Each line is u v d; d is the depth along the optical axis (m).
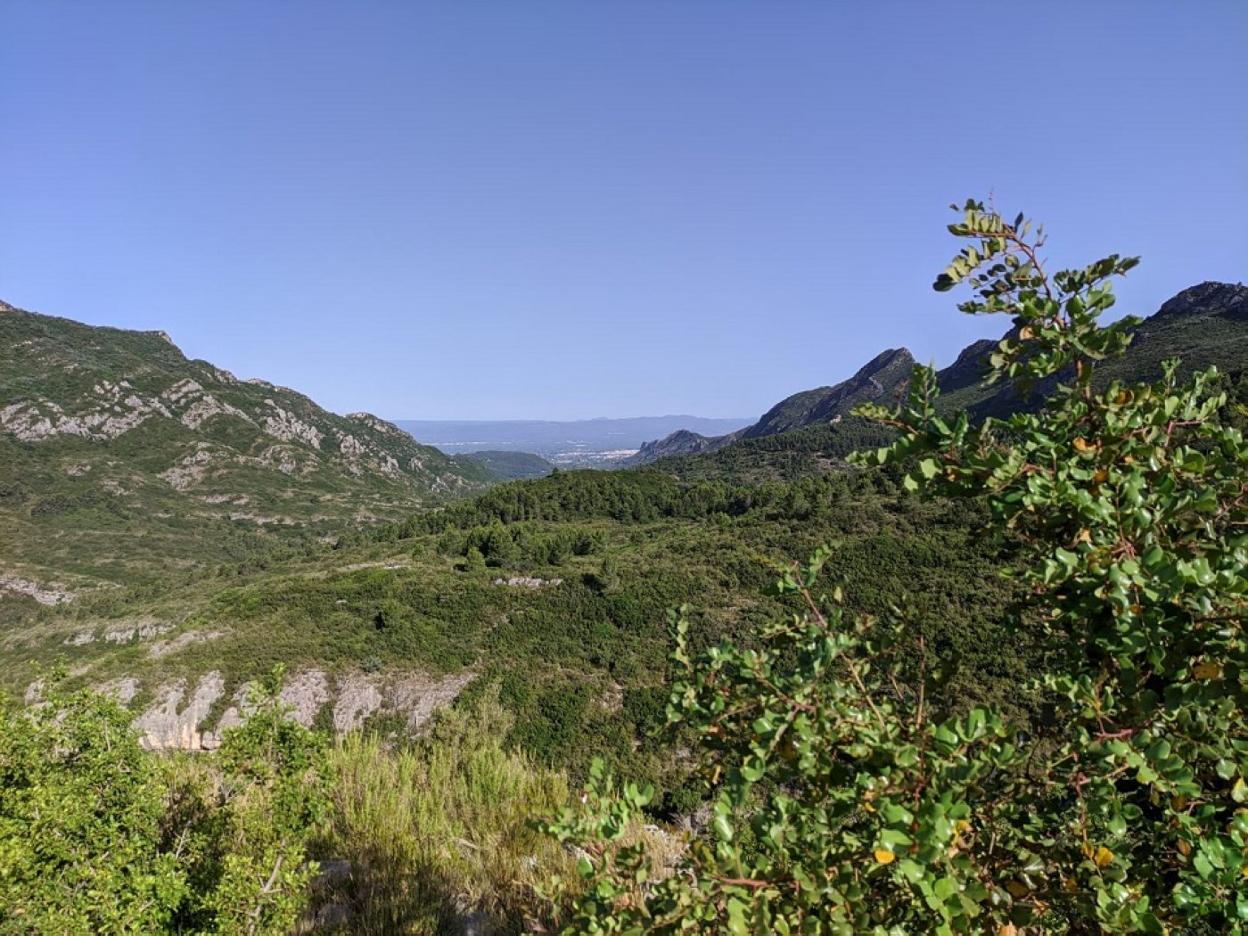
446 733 7.43
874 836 1.57
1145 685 1.67
